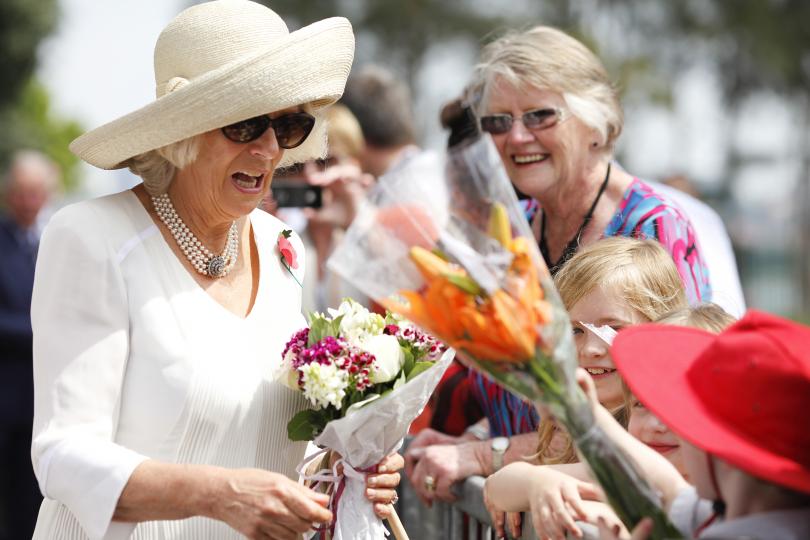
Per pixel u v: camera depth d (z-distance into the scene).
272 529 3.15
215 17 3.48
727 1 42.66
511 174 4.90
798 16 42.41
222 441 3.47
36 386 3.40
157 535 3.46
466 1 49.69
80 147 3.58
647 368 2.74
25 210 9.25
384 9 49.09
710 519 2.72
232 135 3.41
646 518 2.59
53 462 3.25
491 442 4.59
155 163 3.59
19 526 9.13
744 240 37.81
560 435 4.04
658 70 43.41
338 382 3.29
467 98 5.25
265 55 3.35
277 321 3.74
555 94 4.70
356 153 6.98
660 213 4.68
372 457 3.54
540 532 3.39
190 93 3.34
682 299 4.06
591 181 4.83
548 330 2.58
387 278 2.78
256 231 3.90
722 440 2.48
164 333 3.41
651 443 3.54
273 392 3.58
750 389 2.49
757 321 2.57
